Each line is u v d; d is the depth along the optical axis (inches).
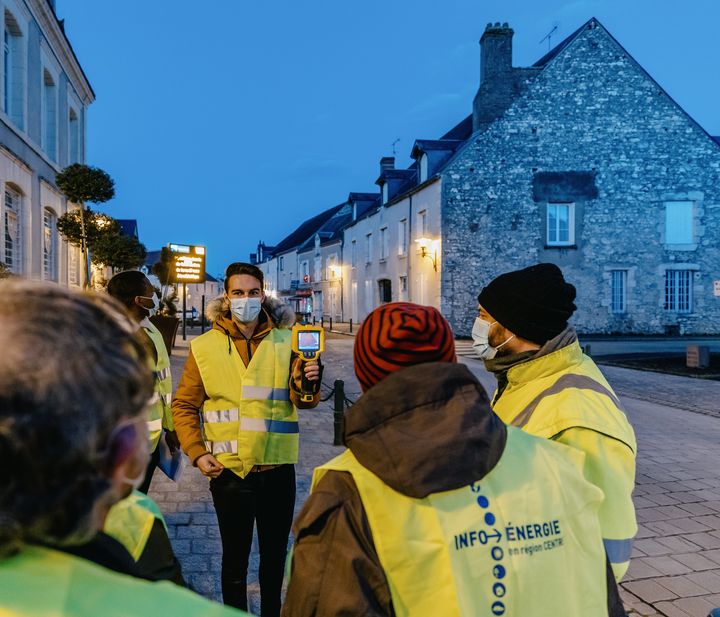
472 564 39.0
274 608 102.0
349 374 519.8
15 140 490.3
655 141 964.0
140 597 24.6
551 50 1134.4
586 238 960.3
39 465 22.1
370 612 36.9
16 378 21.6
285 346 108.0
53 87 633.6
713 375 490.6
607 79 958.4
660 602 126.0
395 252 1160.8
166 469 132.8
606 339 909.8
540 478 44.9
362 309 1378.0
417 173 1138.0
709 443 274.8
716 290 544.4
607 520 52.4
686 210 977.5
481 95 969.5
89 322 25.5
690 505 189.6
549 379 65.2
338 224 1772.9
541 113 954.7
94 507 24.8
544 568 41.4
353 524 39.6
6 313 23.9
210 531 155.6
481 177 946.7
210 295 2620.6
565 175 955.3
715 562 146.3
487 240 946.7
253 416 101.0
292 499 106.0
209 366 103.1
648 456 250.5
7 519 22.0
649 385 450.6
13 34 511.8
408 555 38.5
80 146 779.4
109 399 24.3
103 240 514.9
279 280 2317.9
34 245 546.3
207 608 25.5
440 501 40.0
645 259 967.0
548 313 65.7
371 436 41.3
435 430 40.8
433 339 45.8
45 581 22.8
